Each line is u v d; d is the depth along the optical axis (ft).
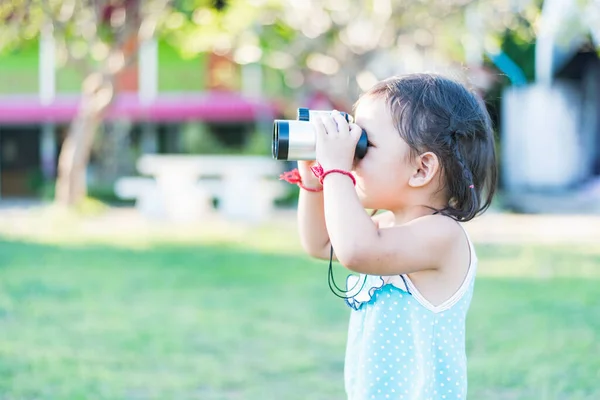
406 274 5.44
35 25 35.14
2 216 37.93
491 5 30.42
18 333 13.74
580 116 49.93
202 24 35.76
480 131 5.50
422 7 31.37
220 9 37.22
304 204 6.16
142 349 12.65
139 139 56.44
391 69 35.55
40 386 10.59
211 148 49.73
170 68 55.16
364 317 5.63
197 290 18.02
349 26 33.73
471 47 32.09
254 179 36.65
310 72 37.14
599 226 33.04
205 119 53.98
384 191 5.41
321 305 16.16
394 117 5.32
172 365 11.71
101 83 35.09
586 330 13.73
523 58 35.06
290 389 10.53
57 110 54.24
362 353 5.51
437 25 31.68
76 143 35.83
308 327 14.20
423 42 32.76
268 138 49.08
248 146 50.52
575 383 10.68
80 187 36.32
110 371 11.37
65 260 22.88
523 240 27.63
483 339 13.15
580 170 50.08
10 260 22.81
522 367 11.47
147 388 10.57
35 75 55.42
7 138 58.03
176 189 36.81
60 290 17.94
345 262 5.14
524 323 14.30
